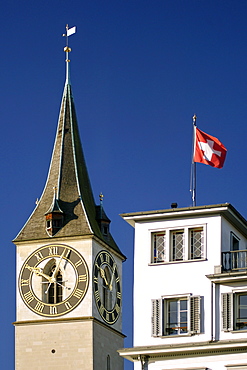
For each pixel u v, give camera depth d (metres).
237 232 84.25
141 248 82.62
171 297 81.12
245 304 79.69
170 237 82.38
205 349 78.75
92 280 124.00
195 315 80.12
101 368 122.69
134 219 83.06
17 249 127.06
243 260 81.62
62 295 124.12
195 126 88.25
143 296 81.69
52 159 135.00
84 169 135.00
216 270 80.69
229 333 79.19
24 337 123.25
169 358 79.75
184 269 81.44
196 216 82.19
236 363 78.06
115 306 128.50
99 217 129.75
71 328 122.38
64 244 125.75
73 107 138.62
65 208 129.00
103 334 124.38
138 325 81.19
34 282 125.25
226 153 87.81
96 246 126.31
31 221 128.50
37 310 123.94
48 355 122.00
